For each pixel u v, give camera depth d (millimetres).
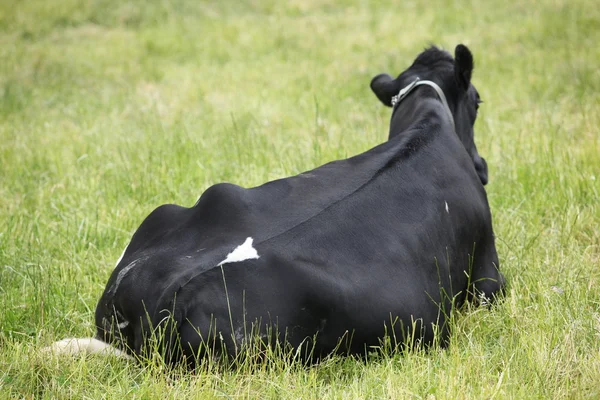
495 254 9219
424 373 7199
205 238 7398
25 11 26797
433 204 8172
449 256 8219
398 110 9961
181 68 20953
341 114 16359
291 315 6965
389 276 7434
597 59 18375
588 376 7141
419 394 7000
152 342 6949
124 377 7059
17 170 13641
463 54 9516
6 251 10375
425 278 7793
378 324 7289
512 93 16828
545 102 16188
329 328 7109
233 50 22625
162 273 7176
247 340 6867
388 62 20188
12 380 7234
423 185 8242
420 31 22844
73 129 15992
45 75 20344
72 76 20328
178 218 7832
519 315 8352
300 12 27094
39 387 7238
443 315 8070
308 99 17625
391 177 8117
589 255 9852
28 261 10070
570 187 11508
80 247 10734
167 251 7402
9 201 12242
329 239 7363
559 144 13336
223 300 6871
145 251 7637
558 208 11211
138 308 7137
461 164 8852
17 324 8570
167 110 17125
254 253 7066
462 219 8477
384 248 7551
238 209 7516
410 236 7781
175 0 27969
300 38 23375
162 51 22953
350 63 20375
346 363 7348
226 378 6918
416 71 10086
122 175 13109
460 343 8078
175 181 12625
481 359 7480
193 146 14172
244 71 20297
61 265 9961
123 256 7980
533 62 18844
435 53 10102
